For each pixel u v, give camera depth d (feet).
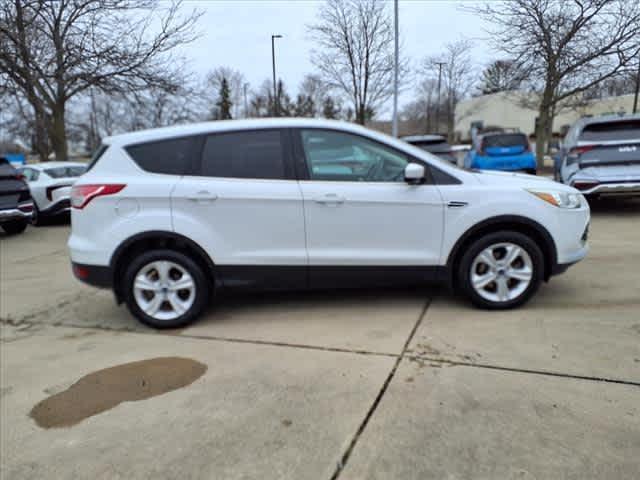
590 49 46.09
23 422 8.79
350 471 7.06
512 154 40.70
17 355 11.79
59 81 47.34
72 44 45.80
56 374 10.64
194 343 11.93
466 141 162.30
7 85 45.65
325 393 9.23
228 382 9.84
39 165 35.17
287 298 14.98
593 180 25.44
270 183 12.54
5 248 26.48
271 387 9.56
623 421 7.88
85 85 48.96
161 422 8.54
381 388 9.30
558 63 47.83
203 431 8.21
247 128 12.76
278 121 12.88
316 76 88.07
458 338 11.37
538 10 45.39
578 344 10.72
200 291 12.85
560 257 12.81
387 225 12.62
